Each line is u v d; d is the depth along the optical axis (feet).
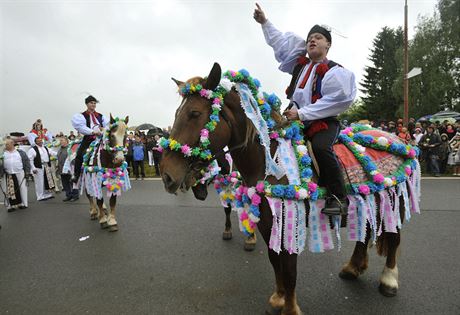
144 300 10.02
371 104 134.41
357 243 10.59
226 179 11.21
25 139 42.29
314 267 11.73
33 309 9.78
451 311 8.75
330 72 7.61
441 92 88.22
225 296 10.05
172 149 6.67
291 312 7.95
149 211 21.58
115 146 16.60
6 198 24.73
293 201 7.25
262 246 14.30
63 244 15.81
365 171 8.29
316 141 7.72
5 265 13.41
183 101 7.00
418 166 9.80
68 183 27.89
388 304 9.20
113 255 13.93
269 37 9.66
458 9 89.76
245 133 7.34
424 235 14.61
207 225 17.76
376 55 144.77
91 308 9.71
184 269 12.14
